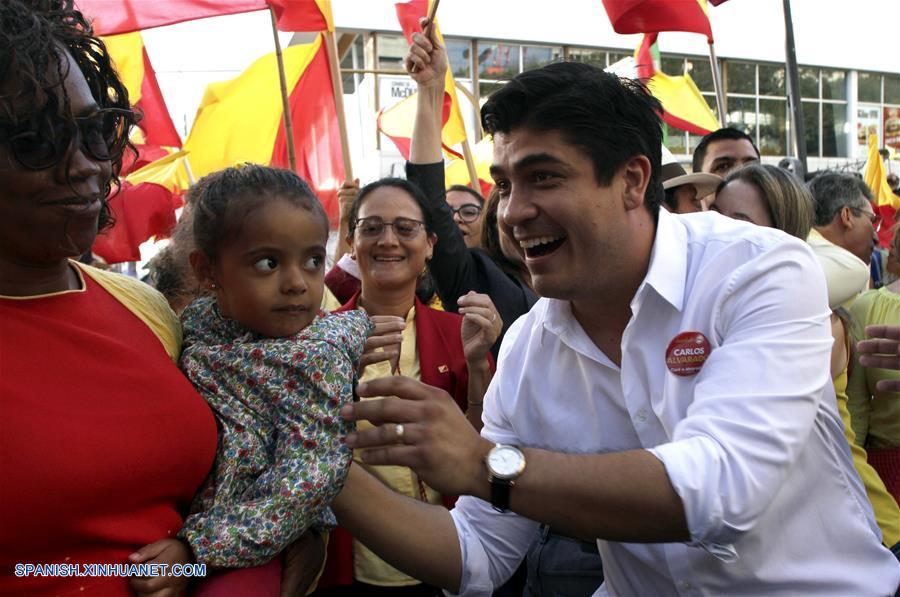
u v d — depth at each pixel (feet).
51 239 3.37
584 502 3.54
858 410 8.16
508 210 4.33
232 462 3.96
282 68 11.78
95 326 3.74
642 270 4.58
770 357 3.92
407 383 3.69
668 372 4.42
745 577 4.47
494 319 7.24
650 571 4.92
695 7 14.10
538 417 5.17
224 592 3.67
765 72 54.75
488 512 5.25
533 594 6.43
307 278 4.22
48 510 3.22
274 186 4.18
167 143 14.94
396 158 41.01
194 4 11.60
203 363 4.17
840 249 8.70
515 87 4.17
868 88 58.70
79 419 3.37
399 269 7.98
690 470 3.53
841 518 4.58
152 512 3.70
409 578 6.79
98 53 4.03
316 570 4.58
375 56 42.39
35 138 3.14
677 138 51.70
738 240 4.43
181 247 6.95
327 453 3.99
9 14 3.25
